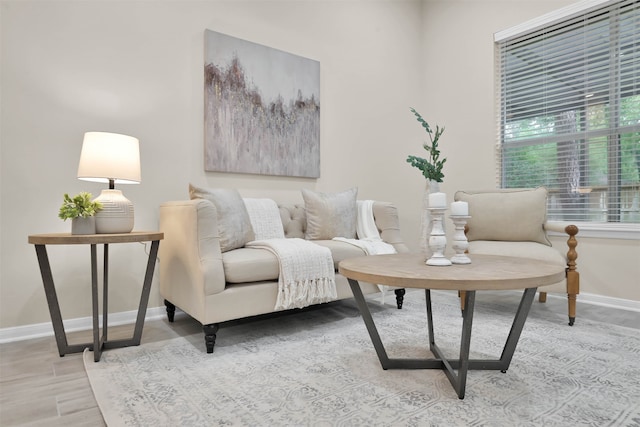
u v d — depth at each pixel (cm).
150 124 247
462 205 160
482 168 357
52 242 163
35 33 212
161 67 252
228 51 275
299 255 210
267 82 294
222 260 192
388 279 129
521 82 334
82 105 226
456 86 378
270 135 295
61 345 177
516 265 149
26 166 210
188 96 262
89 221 179
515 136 338
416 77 403
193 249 191
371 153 365
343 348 183
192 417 120
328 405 126
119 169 191
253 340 198
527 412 120
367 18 365
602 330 209
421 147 402
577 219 298
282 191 306
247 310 194
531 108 328
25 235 210
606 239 276
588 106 293
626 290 266
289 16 312
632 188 271
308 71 318
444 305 270
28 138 210
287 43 310
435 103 397
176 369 159
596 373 150
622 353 172
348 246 245
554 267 143
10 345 194
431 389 137
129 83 241
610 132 281
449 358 167
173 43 256
